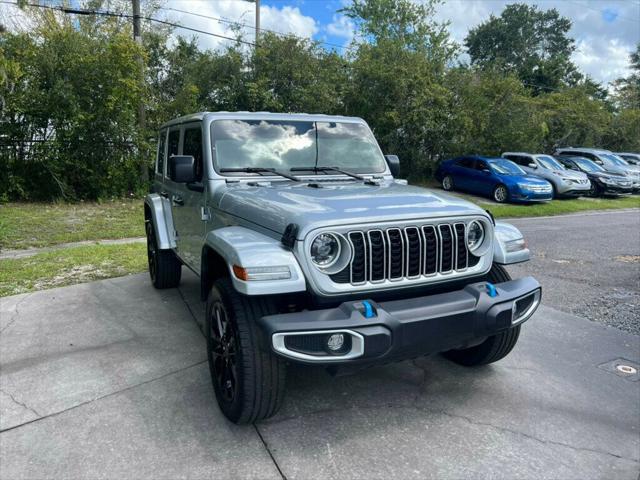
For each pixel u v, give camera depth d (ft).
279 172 13.29
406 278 9.80
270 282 8.82
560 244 32.30
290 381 12.35
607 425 10.59
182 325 15.88
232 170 12.89
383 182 13.62
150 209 18.28
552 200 58.90
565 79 158.61
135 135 45.24
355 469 9.02
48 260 24.35
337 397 11.60
